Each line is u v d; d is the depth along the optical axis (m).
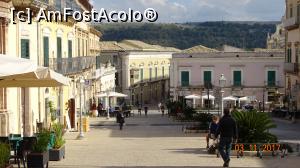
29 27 31.64
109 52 98.56
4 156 15.36
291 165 19.44
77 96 46.47
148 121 53.25
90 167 18.58
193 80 79.56
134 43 111.19
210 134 23.72
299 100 56.53
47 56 35.94
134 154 22.45
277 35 108.94
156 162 19.89
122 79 98.44
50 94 36.78
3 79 18.55
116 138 32.47
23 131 31.19
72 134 35.47
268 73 78.56
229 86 78.69
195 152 23.34
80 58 46.78
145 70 106.25
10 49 28.69
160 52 113.56
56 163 19.62
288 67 61.25
